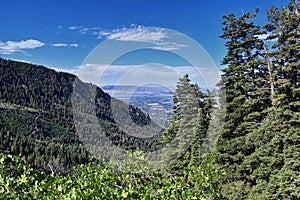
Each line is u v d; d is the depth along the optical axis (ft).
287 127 57.11
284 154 53.11
